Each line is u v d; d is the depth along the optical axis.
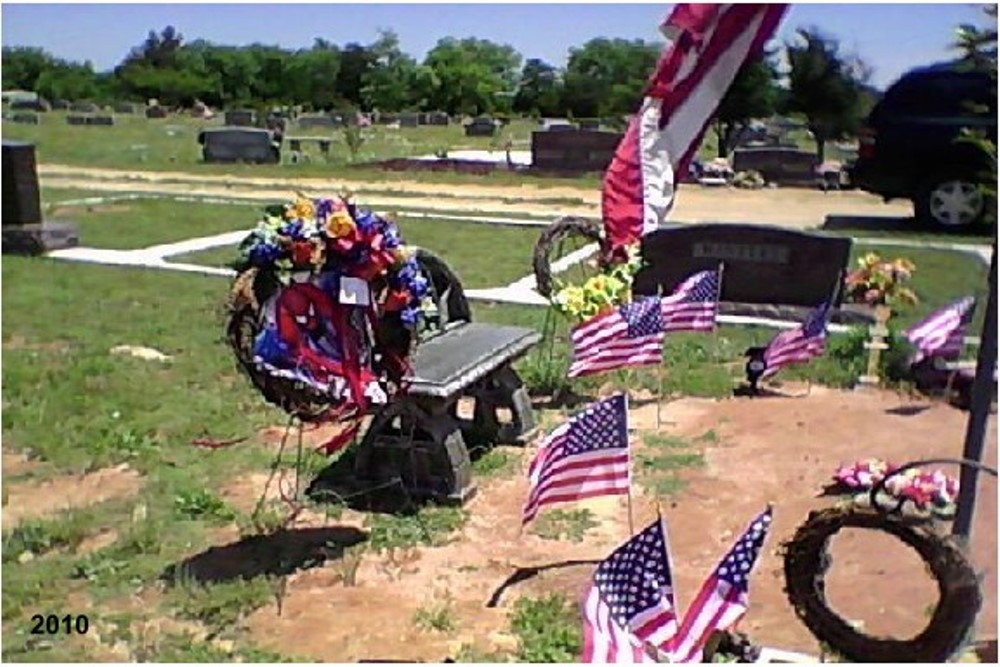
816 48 30.69
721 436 7.25
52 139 35.12
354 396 5.56
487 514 5.97
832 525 3.87
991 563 4.97
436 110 59.03
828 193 23.41
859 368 8.73
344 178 25.30
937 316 8.23
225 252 14.75
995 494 5.83
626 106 48.88
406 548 5.52
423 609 4.87
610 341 7.50
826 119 30.91
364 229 5.46
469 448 6.97
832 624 3.91
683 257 10.59
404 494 6.12
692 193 23.09
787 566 3.98
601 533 5.71
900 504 4.08
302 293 5.45
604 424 4.89
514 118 54.50
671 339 9.82
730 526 5.77
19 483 6.34
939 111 17.30
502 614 4.84
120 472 6.54
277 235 5.38
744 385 8.44
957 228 17.27
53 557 5.38
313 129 43.81
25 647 4.51
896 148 17.45
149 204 19.72
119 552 5.42
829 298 10.30
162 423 7.40
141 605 4.90
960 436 7.16
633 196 9.39
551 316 9.75
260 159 29.06
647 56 48.34
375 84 59.38
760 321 10.39
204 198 20.97
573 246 15.21
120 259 14.01
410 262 5.64
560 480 4.93
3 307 10.96
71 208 18.88
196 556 5.39
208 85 60.44
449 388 5.92
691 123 9.48
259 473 6.52
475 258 14.45
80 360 8.92
